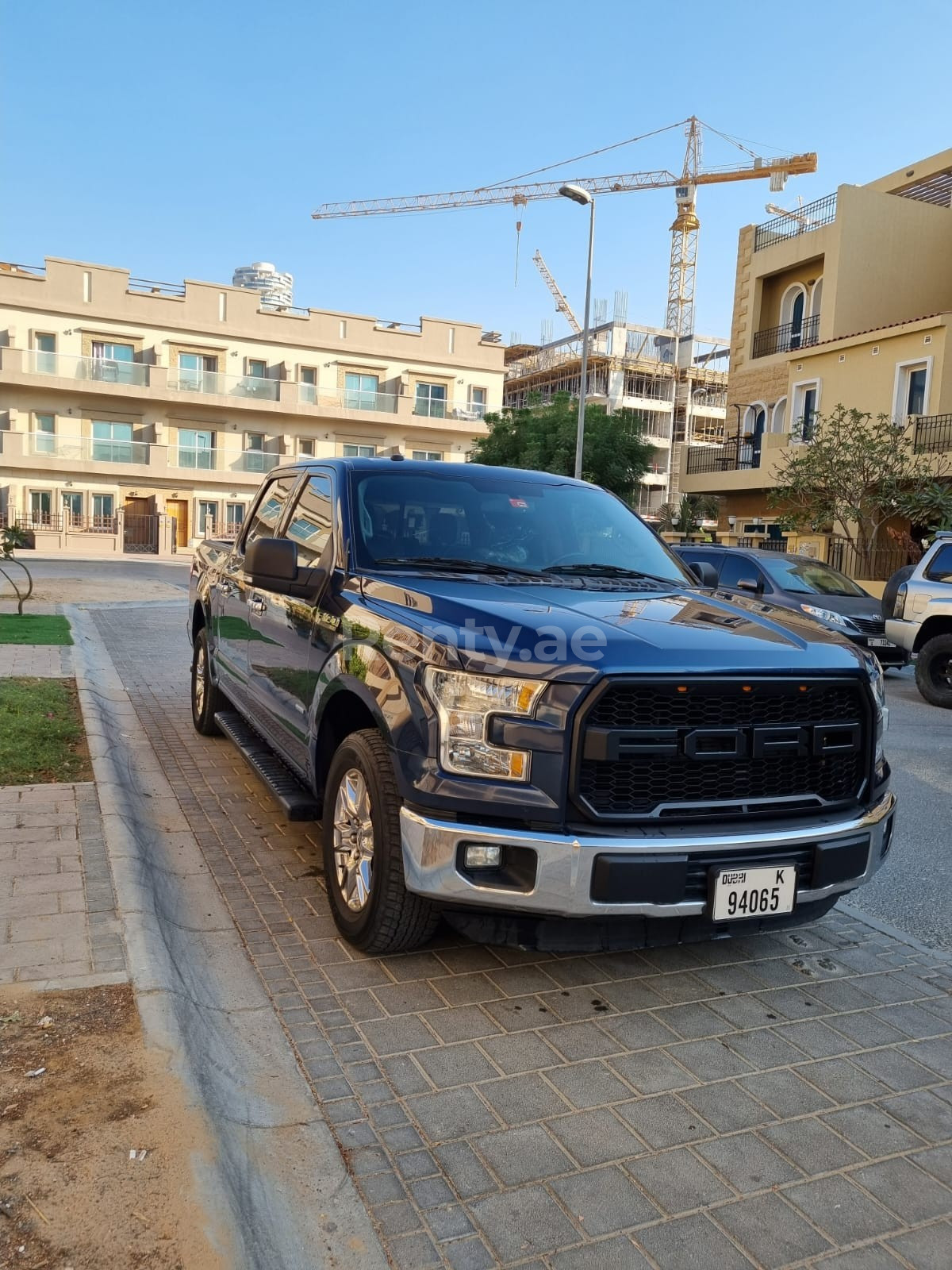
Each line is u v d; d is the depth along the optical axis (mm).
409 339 47219
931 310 27562
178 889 4121
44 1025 2762
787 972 3645
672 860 2895
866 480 20844
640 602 3691
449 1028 3074
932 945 4016
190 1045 2732
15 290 39344
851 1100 2793
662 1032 3133
